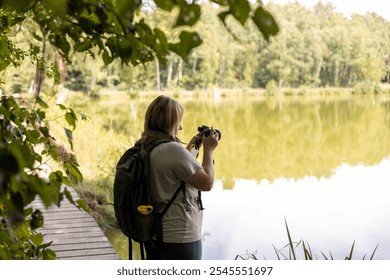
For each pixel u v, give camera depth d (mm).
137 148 2594
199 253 2576
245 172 19703
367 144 30609
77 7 992
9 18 1531
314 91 73750
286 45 74250
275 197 13844
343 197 14141
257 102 60562
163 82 63469
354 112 49781
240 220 10758
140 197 2488
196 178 2469
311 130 37219
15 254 1351
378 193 14680
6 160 702
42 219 1194
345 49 75938
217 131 2709
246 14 771
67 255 4680
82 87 53188
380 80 76438
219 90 70812
